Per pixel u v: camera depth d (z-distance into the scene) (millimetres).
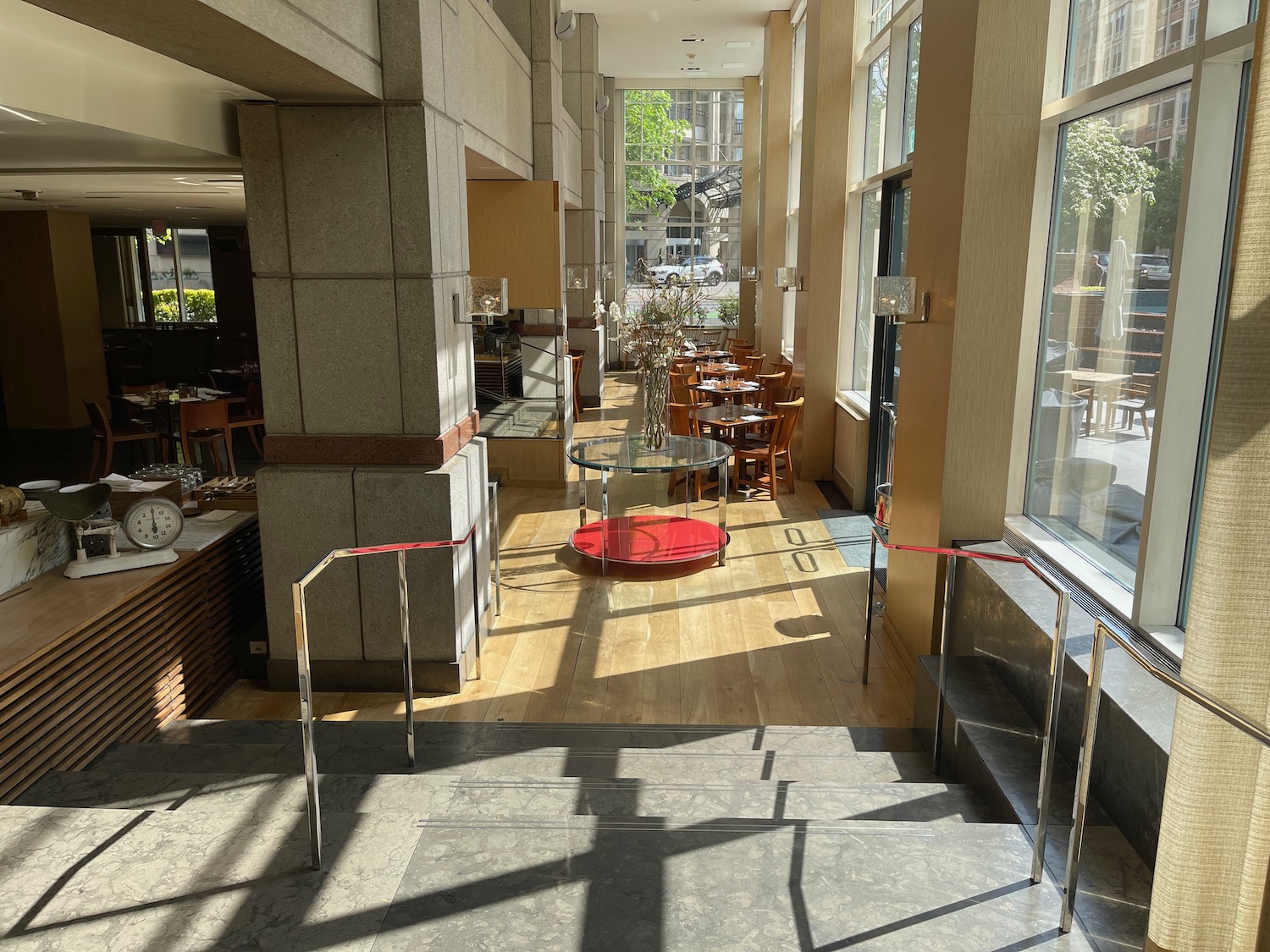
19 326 11109
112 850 2586
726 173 18078
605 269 17641
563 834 2680
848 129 8680
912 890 2441
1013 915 2344
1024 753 3275
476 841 2637
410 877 2475
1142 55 3467
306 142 4258
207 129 4422
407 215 4316
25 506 4301
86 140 4133
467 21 5664
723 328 17656
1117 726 2801
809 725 4355
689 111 17859
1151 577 3242
